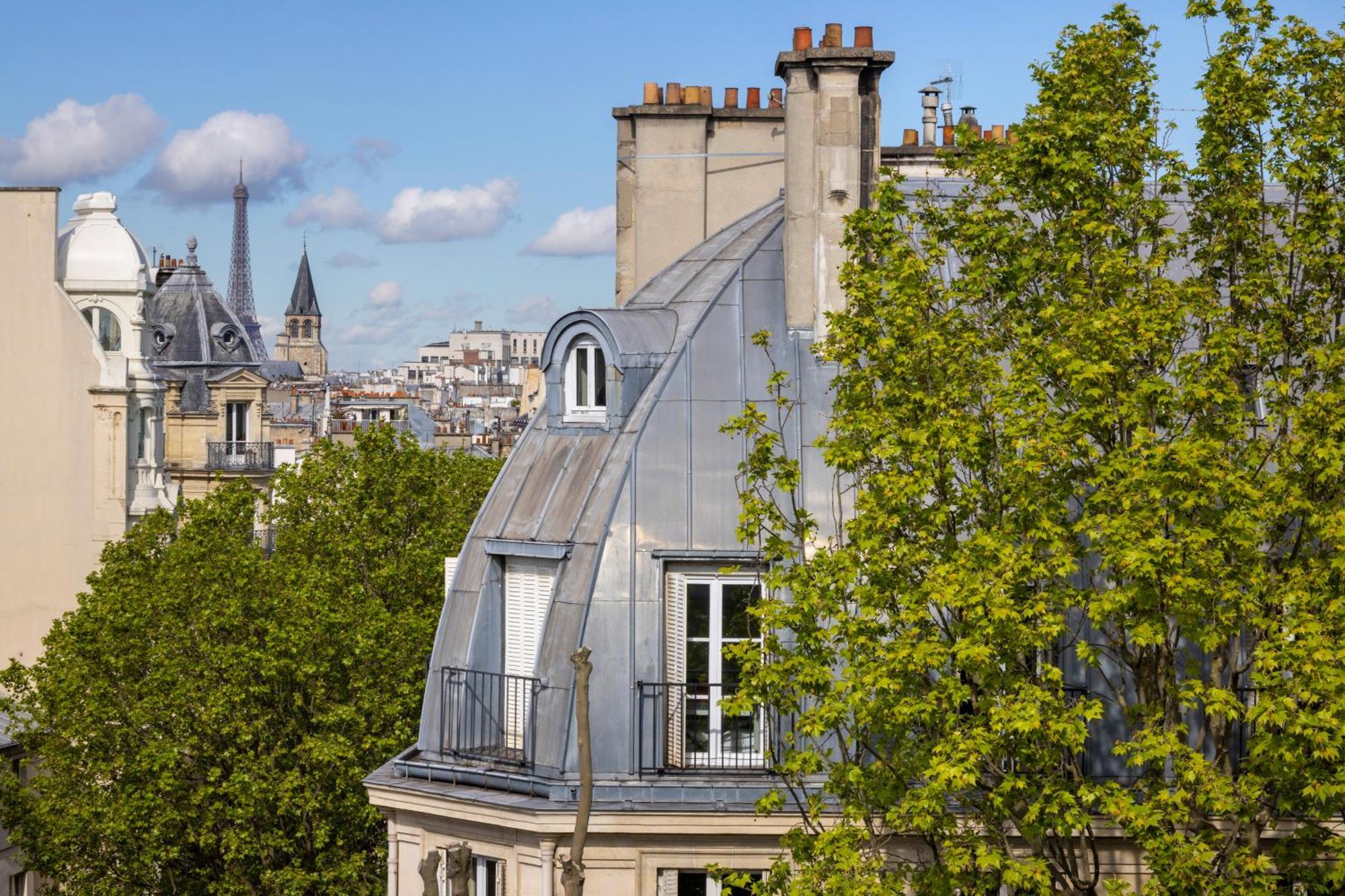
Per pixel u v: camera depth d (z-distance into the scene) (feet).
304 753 158.51
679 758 106.73
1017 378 89.04
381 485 195.62
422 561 185.78
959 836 89.56
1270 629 83.56
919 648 84.99
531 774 107.34
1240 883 83.20
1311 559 86.07
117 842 162.09
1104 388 87.71
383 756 161.27
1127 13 97.04
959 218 97.50
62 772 166.40
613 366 113.60
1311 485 86.48
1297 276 97.30
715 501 108.78
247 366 422.00
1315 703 82.48
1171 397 88.28
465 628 115.24
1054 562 85.15
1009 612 82.84
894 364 92.99
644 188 140.15
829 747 105.50
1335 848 86.12
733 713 90.84
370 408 586.45
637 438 110.01
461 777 110.83
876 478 89.71
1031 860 84.94
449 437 590.14
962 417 88.99
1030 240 97.66
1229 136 94.27
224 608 166.71
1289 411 89.51
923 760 89.35
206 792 157.48
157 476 292.81
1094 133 94.73
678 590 108.37
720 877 95.66
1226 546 84.33
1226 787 81.56
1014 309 96.07
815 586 90.89
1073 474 89.56
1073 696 104.32
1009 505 90.48
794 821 103.76
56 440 277.03
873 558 88.94
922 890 91.25
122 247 293.43
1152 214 95.14
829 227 114.01
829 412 111.65
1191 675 88.38
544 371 118.32
